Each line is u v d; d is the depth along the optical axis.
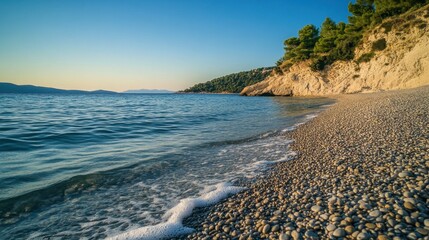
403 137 8.39
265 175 7.07
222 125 18.52
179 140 13.00
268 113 26.88
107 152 10.44
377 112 15.51
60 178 7.23
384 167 5.87
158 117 24.53
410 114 12.55
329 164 7.06
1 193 6.15
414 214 3.69
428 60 38.31
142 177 7.42
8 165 8.46
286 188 5.80
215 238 4.02
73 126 18.05
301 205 4.68
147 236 4.35
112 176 7.48
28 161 8.99
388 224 3.54
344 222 3.77
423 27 41.84
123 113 29.41
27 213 5.29
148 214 5.24
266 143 11.52
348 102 29.86
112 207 5.58
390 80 45.09
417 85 38.12
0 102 52.31
